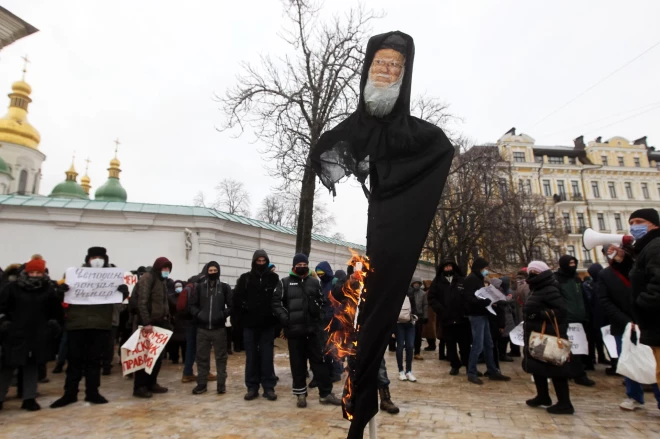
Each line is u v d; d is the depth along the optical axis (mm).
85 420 4871
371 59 2699
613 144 49969
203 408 5398
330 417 4965
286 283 5777
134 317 7910
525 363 5297
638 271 3602
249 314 5961
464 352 8086
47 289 5629
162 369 8531
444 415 4992
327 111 14477
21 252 11828
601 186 47719
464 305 7730
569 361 4953
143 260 12469
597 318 7871
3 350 5176
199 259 12742
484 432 4328
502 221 27531
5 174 28969
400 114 2619
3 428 4602
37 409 5344
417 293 9617
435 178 2422
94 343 5754
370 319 2275
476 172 26141
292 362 5582
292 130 13953
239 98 14234
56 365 8219
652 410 5137
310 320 5668
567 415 4953
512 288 12000
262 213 38531
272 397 5863
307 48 14883
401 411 5184
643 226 4039
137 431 4453
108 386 6855
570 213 46219
